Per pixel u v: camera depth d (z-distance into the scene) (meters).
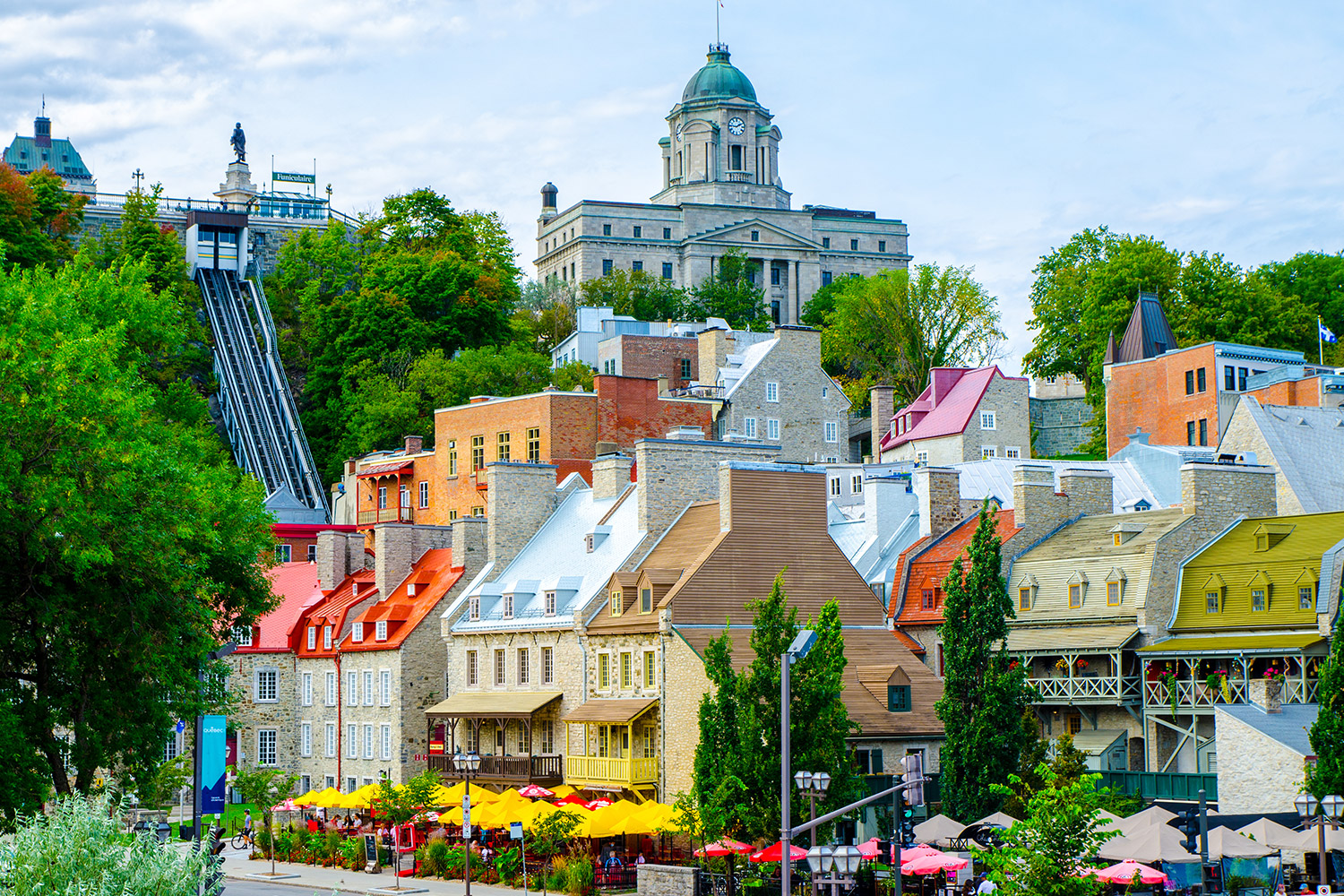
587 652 81.00
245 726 102.06
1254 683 66.19
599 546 87.19
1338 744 55.25
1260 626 71.88
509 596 87.62
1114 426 127.69
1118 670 74.19
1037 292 156.88
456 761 86.88
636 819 66.31
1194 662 71.62
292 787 93.00
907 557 86.25
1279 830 54.38
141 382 64.31
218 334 159.50
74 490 49.06
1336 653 56.16
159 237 162.88
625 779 74.88
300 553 126.38
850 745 72.19
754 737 58.56
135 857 32.34
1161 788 68.12
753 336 152.25
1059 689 76.94
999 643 78.00
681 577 77.25
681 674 74.19
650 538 83.25
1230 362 119.44
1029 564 82.06
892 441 140.50
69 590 53.41
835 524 95.12
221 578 60.34
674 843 71.00
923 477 89.25
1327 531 73.44
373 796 79.00
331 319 156.00
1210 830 54.81
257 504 62.84
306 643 103.00
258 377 155.12
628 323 164.88
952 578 65.31
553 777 80.94
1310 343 137.12
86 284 84.12
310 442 152.50
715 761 59.41
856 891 60.94
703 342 140.25
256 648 103.31
